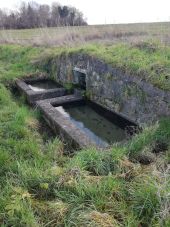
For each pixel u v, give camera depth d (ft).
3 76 33.71
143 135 15.11
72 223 9.46
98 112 24.82
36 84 33.91
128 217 9.46
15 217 9.77
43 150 15.79
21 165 12.97
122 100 21.53
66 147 17.16
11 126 17.94
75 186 11.15
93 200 10.43
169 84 17.16
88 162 13.14
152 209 9.77
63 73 31.81
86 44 33.12
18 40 54.54
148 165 12.80
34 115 22.41
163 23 41.68
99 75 24.39
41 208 10.36
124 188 11.05
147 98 18.57
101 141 18.97
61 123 19.06
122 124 21.70
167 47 24.08
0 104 23.30
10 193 11.00
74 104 26.22
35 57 40.93
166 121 16.14
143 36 33.50
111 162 13.07
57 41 44.06
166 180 10.77
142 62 20.63
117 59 22.65
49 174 12.17
